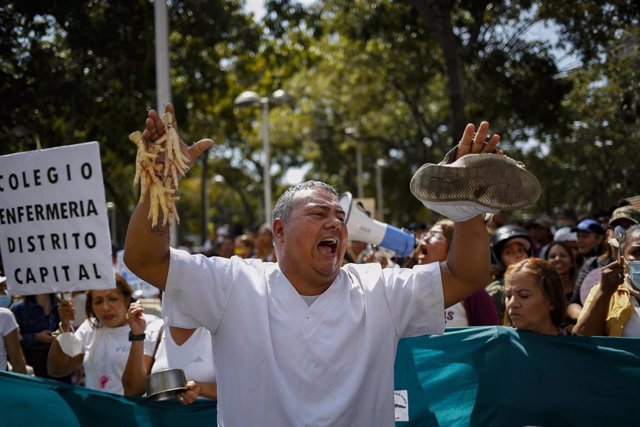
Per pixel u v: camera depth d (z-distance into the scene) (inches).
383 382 108.3
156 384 139.2
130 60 566.9
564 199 868.0
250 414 104.7
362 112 1071.6
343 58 931.3
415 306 110.9
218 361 110.0
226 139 1067.3
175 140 100.1
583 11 561.6
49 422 143.0
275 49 665.0
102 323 180.2
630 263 142.4
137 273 105.3
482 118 807.7
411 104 973.8
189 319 108.4
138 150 99.6
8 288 163.5
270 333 105.8
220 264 110.2
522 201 99.5
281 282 109.8
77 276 158.7
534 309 145.9
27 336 235.3
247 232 531.8
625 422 140.2
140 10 557.6
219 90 657.6
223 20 590.6
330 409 102.7
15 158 161.2
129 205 1113.4
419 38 692.7
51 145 582.6
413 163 1123.3
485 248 108.6
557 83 652.7
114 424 146.4
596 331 151.9
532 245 235.9
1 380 142.6
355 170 1476.4
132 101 606.5
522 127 807.7
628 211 218.4
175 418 148.7
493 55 659.4
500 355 147.6
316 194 109.1
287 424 102.8
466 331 150.9
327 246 107.7
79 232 157.8
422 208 1445.6
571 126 703.1
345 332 106.6
